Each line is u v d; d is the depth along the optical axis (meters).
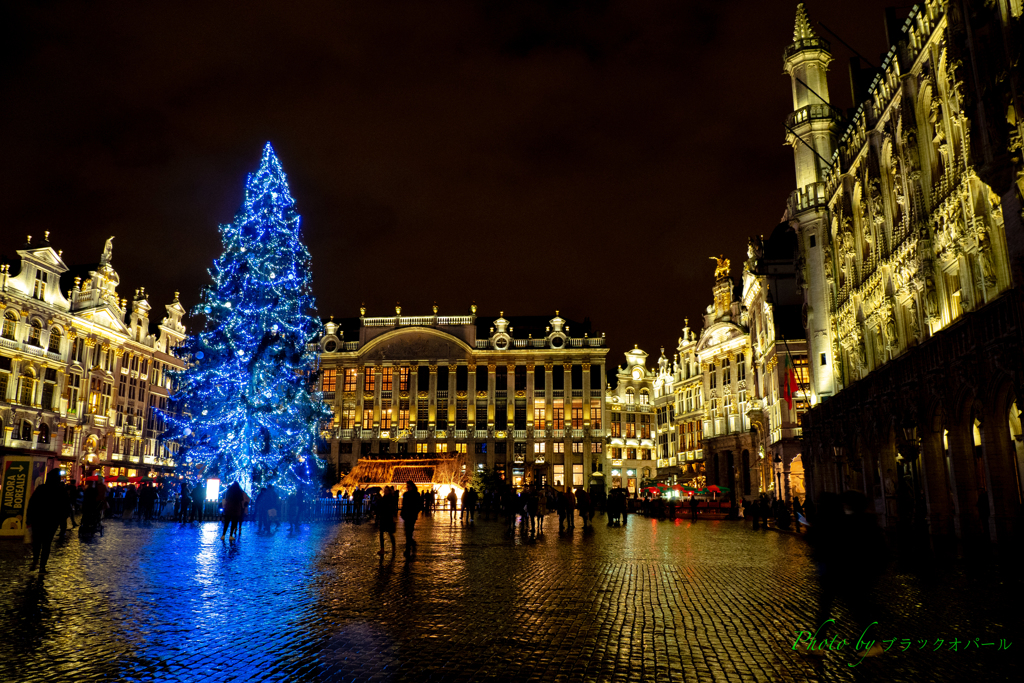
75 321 64.31
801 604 11.21
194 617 9.69
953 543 21.09
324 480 66.75
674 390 90.88
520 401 87.50
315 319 46.00
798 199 43.00
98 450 67.00
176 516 34.09
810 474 42.06
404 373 88.62
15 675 6.81
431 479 64.31
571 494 29.62
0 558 16.14
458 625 9.33
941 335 22.59
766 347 58.09
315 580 13.43
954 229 24.08
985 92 19.16
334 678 6.85
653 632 9.04
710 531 31.67
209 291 39.16
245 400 37.56
